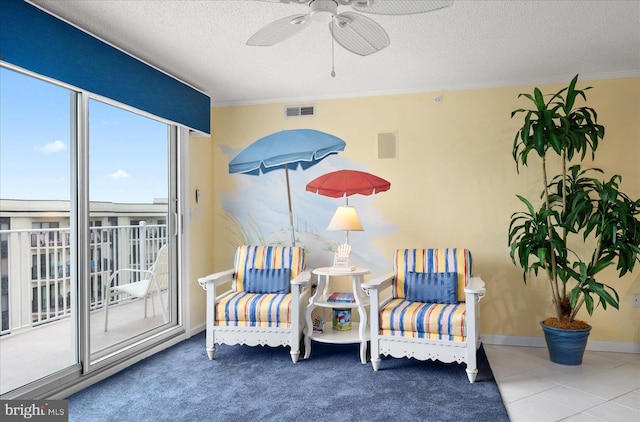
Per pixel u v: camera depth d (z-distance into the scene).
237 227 4.61
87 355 2.92
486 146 4.02
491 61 3.48
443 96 4.13
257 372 3.20
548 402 2.70
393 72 3.74
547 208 3.47
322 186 4.30
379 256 4.25
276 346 3.63
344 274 3.48
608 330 3.76
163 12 2.65
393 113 4.25
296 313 3.38
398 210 4.21
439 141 4.13
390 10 1.87
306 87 4.18
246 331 3.44
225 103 4.65
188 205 4.17
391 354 3.18
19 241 3.86
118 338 3.77
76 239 2.86
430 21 2.75
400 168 4.22
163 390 2.87
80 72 2.75
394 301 3.52
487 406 2.62
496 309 3.98
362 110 4.32
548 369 3.29
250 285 3.79
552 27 2.86
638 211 3.27
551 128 3.15
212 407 2.62
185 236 4.14
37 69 2.45
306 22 2.03
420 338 3.10
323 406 2.63
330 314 4.27
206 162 4.55
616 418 2.48
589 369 3.28
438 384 2.97
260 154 4.55
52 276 4.17
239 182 4.61
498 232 3.99
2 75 3.12
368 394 2.80
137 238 4.49
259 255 3.94
